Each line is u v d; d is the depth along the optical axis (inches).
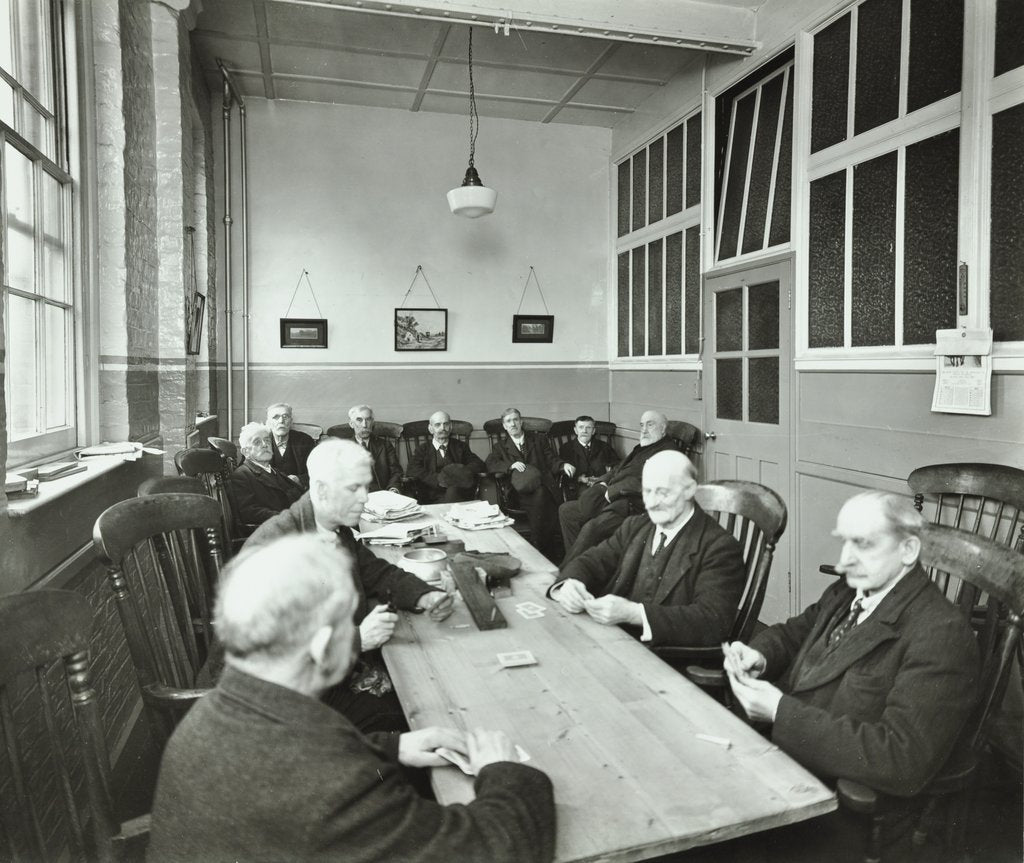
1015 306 110.6
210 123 219.0
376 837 36.3
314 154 234.7
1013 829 77.9
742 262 181.6
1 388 68.0
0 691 42.8
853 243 145.3
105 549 65.9
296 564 39.6
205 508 81.8
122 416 129.0
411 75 213.0
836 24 149.2
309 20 180.1
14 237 96.2
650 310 234.1
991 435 114.4
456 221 247.9
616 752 51.5
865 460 141.8
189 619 82.7
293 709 37.4
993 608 79.8
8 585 66.6
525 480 198.5
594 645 72.2
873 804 52.3
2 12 94.9
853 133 144.9
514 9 155.6
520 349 256.4
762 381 175.5
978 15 114.0
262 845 35.5
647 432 197.2
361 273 240.5
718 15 169.6
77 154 119.7
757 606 92.7
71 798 46.9
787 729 59.8
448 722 56.1
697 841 42.6
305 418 239.0
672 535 91.5
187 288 162.9
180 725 38.7
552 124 254.5
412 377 247.3
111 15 125.3
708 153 196.7
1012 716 80.4
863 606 69.0
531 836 39.9
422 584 84.3
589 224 260.4
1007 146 111.0
